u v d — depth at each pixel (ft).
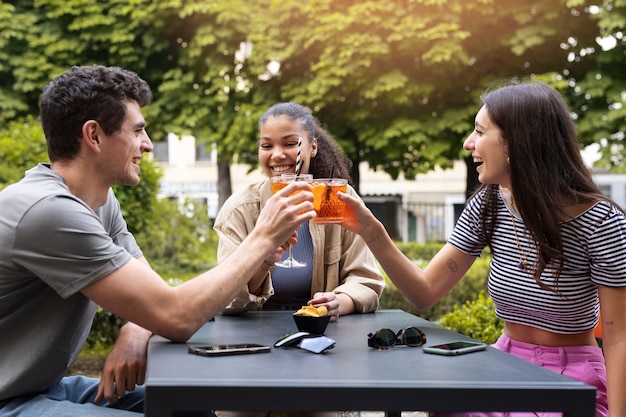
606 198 6.85
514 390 4.49
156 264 33.71
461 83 37.45
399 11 35.06
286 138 8.86
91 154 6.43
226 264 6.21
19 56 41.68
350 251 8.85
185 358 5.34
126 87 6.48
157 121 41.50
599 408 6.79
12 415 6.03
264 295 8.18
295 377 4.63
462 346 5.77
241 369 4.90
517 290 7.27
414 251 39.17
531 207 6.88
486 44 36.70
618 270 6.64
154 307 5.83
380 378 4.64
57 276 5.87
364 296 8.16
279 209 6.39
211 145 41.50
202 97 41.37
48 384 6.50
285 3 37.55
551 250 6.81
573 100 37.04
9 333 6.28
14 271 5.99
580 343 7.11
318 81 36.76
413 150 39.83
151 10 39.52
